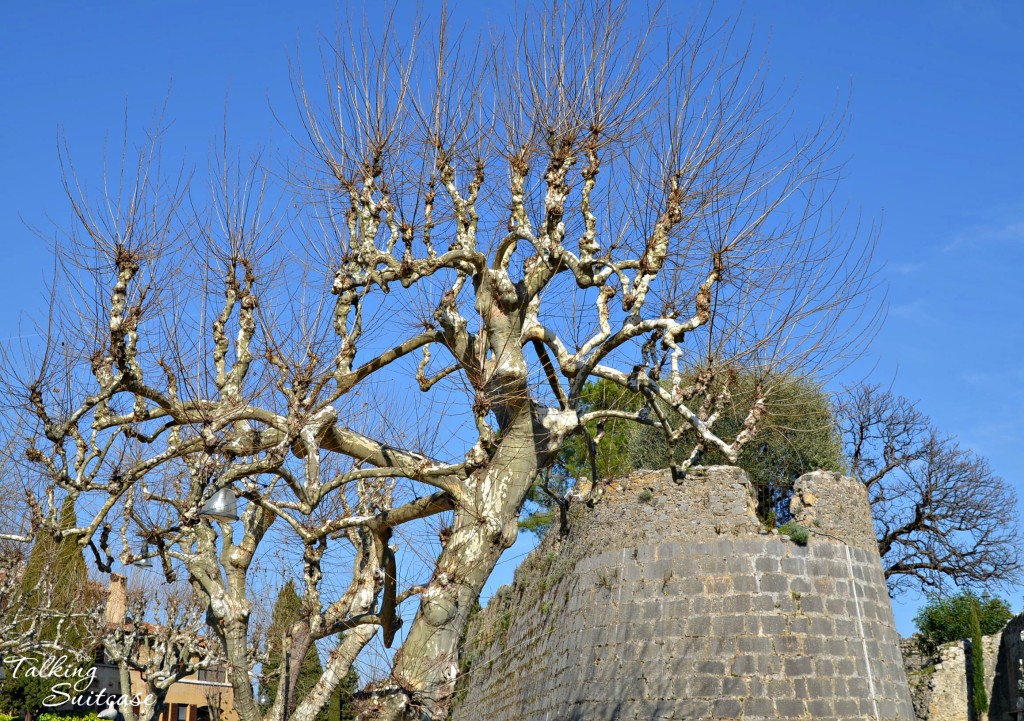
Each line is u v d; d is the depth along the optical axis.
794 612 23.86
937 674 33.88
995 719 32.31
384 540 15.25
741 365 15.94
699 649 23.84
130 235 14.57
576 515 28.23
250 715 13.34
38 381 14.74
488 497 13.75
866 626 24.33
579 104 15.71
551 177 15.09
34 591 29.55
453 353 14.93
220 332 15.12
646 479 26.38
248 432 14.71
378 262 15.48
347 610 15.48
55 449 14.28
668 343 14.39
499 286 14.64
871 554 25.61
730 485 25.34
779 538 24.58
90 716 40.62
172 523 16.97
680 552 24.98
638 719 23.72
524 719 28.77
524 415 14.23
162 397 14.29
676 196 15.16
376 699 13.12
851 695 23.25
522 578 33.22
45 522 15.34
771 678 23.20
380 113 15.93
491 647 35.50
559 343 14.77
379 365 14.93
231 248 15.42
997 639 33.03
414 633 13.33
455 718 37.03
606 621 25.36
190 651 33.22
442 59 16.22
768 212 16.19
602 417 15.32
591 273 15.09
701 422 14.40
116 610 37.59
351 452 14.90
